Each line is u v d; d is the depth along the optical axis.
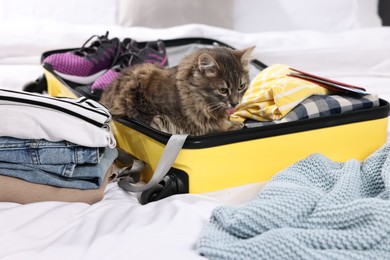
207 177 1.22
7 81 2.02
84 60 1.89
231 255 0.86
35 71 2.13
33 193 1.12
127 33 2.36
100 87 1.75
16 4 2.69
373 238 0.88
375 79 2.20
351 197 1.03
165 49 2.07
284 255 0.85
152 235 0.93
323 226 0.94
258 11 2.86
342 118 1.35
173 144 1.18
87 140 1.11
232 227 0.94
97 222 1.00
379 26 2.87
